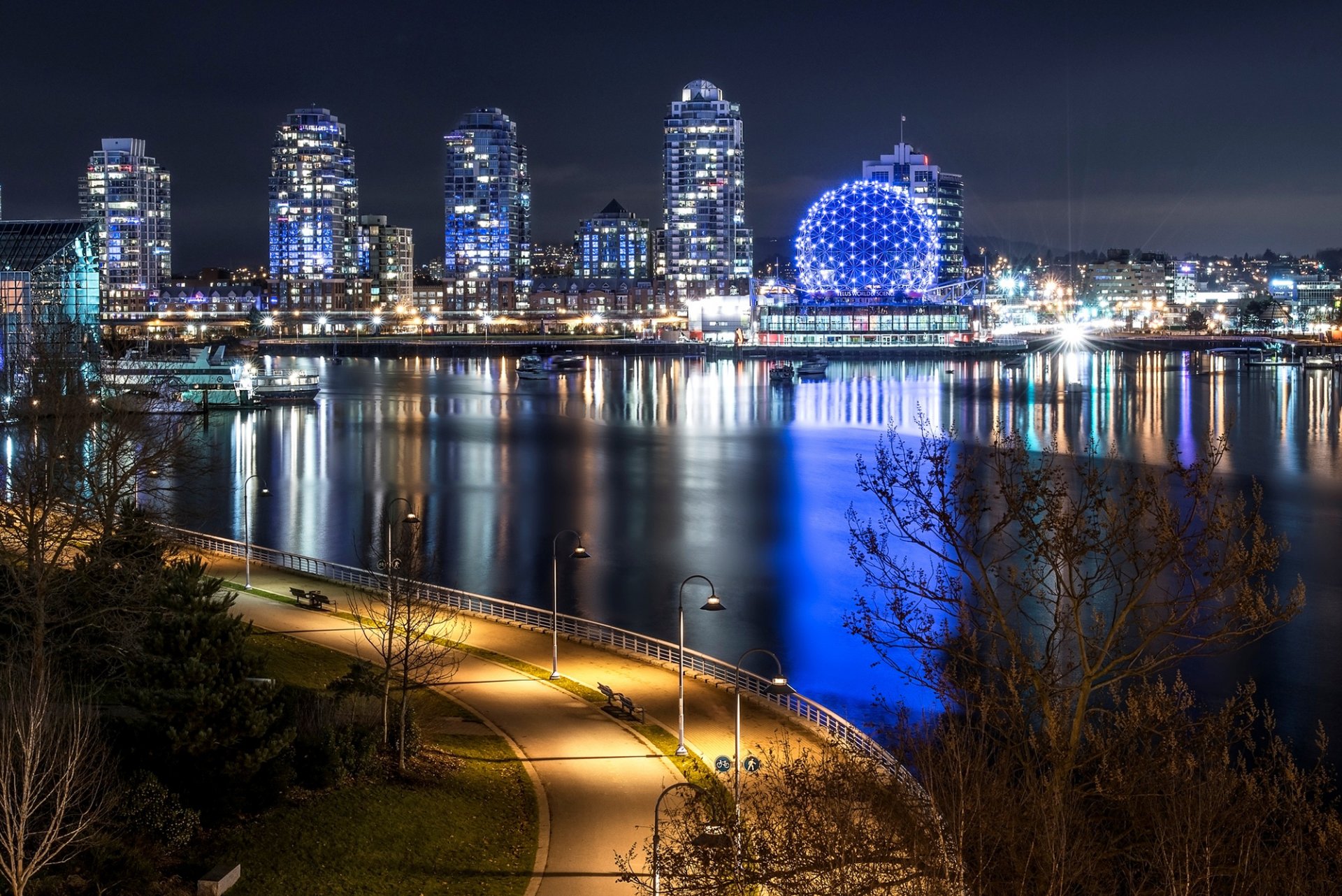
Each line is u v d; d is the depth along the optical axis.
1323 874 30.59
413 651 50.84
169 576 43.22
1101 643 38.28
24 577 50.78
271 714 41.00
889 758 41.38
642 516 114.62
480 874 37.94
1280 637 70.56
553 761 47.41
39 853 30.02
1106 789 31.62
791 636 73.06
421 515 115.06
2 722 33.94
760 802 39.69
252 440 177.00
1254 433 178.75
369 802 41.41
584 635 67.94
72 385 82.06
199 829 37.69
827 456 158.38
